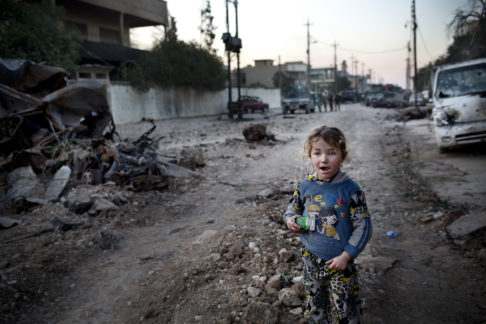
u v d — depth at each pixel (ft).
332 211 6.17
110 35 108.68
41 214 15.33
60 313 8.98
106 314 8.87
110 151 20.56
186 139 46.78
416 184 19.54
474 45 60.80
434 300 8.89
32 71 26.48
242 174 24.86
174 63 98.17
